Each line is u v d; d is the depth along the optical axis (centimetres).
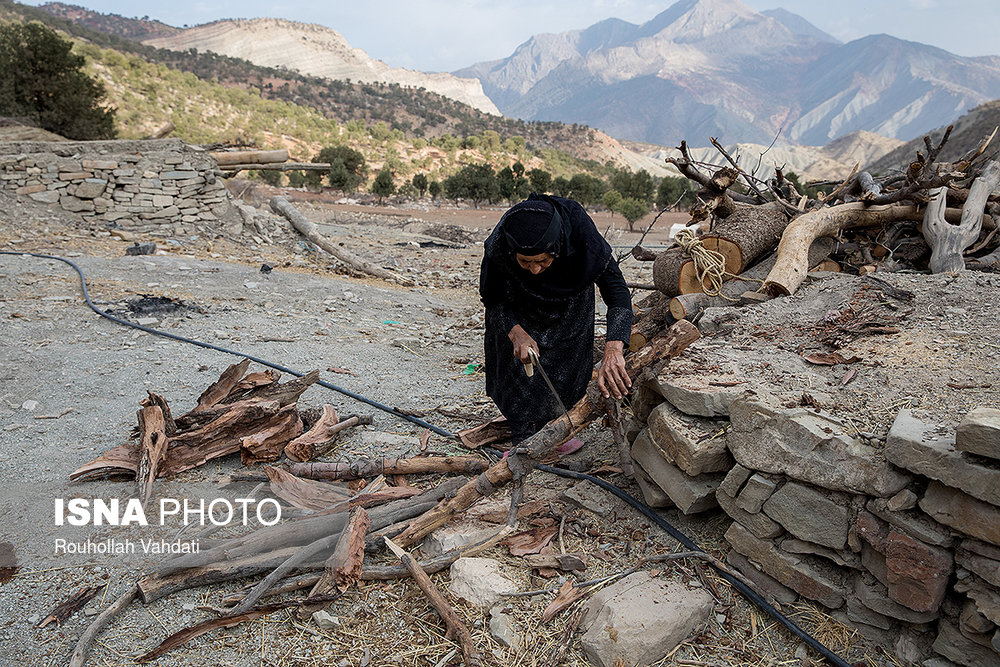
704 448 285
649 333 520
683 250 533
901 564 231
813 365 338
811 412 271
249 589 284
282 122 14075
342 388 527
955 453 218
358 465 369
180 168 1320
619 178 4969
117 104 11712
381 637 261
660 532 313
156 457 368
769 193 690
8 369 533
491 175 5228
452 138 14875
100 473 378
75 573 299
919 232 603
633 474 338
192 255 1133
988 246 592
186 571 287
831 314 400
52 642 260
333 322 770
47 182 1233
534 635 258
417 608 275
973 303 384
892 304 397
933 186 539
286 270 1109
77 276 867
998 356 317
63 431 437
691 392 297
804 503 257
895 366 321
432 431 446
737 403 276
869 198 563
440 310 923
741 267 529
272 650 255
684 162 550
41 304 725
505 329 338
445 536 307
